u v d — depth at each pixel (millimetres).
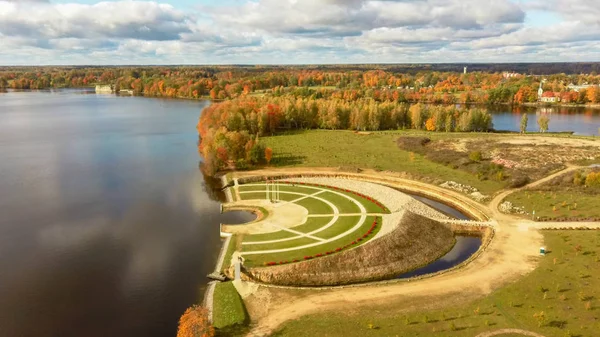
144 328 59531
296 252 77250
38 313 62938
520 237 83812
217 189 121000
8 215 100250
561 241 80938
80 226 94312
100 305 64875
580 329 54625
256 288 66562
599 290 63500
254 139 160875
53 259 79250
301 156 152375
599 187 109250
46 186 122375
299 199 106438
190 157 158625
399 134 194000
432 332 54750
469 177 125250
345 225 89188
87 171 138625
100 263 77688
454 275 69500
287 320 58156
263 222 91625
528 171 126875
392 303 61688
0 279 72250
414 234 84312
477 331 54750
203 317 56594
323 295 64312
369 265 74562
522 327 55438
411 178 126250
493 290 64625
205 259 78812
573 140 170625
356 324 56812
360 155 153250
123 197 113562
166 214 101375
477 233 90125
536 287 65062
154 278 72312
